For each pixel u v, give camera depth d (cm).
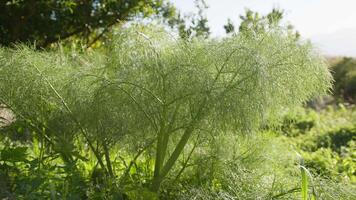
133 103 298
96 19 782
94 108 302
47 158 335
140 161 357
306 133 734
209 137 319
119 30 309
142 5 772
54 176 303
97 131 313
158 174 310
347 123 812
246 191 308
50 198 286
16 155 300
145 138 319
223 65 295
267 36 317
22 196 272
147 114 302
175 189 323
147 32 315
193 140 332
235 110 289
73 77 320
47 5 751
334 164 467
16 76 321
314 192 280
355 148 561
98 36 789
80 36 808
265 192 305
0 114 391
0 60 326
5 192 271
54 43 780
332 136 690
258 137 351
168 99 301
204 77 290
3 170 301
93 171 329
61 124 331
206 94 289
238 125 297
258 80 286
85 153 366
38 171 295
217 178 328
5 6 744
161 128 306
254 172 323
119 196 292
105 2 784
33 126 337
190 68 290
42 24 771
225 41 307
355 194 297
